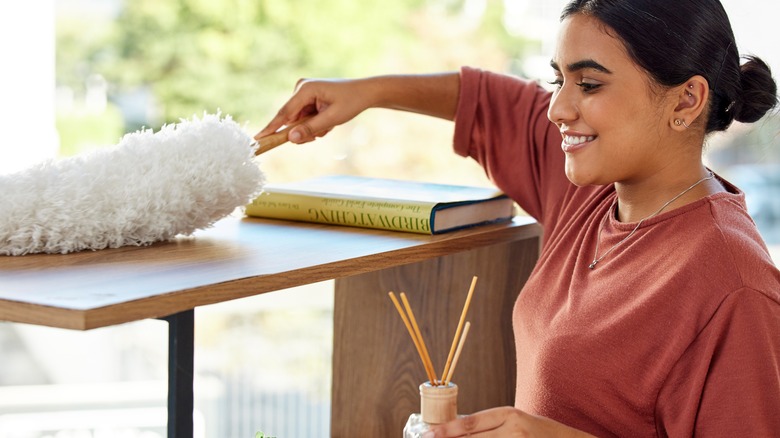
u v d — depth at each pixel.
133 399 2.48
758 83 1.14
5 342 3.51
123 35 5.57
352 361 1.50
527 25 5.63
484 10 5.65
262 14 5.58
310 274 0.97
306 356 4.29
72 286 0.84
